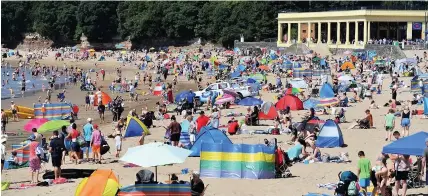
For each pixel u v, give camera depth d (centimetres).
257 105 6041
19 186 3350
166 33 19325
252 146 3416
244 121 5397
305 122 4603
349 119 5647
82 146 4022
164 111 6316
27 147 3966
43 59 18850
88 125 4066
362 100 7006
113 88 9888
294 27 16512
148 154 2788
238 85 7519
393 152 2833
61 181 3391
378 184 2823
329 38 14725
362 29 14988
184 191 2631
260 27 16838
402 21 14050
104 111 7038
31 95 9494
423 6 14425
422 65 10631
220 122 5691
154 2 19838
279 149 3484
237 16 17388
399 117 5522
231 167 3428
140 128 4675
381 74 8419
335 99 6344
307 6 16938
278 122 4984
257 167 3397
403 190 2847
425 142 2812
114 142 4803
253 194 3081
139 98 8756
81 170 3541
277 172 3438
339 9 14762
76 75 12169
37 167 3431
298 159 3853
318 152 3850
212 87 7375
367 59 11862
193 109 6469
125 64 16400
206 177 3441
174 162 2769
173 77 12181
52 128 4388
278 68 10888
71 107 6438
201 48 18275
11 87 10819
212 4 18625
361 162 2803
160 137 5025
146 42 19912
